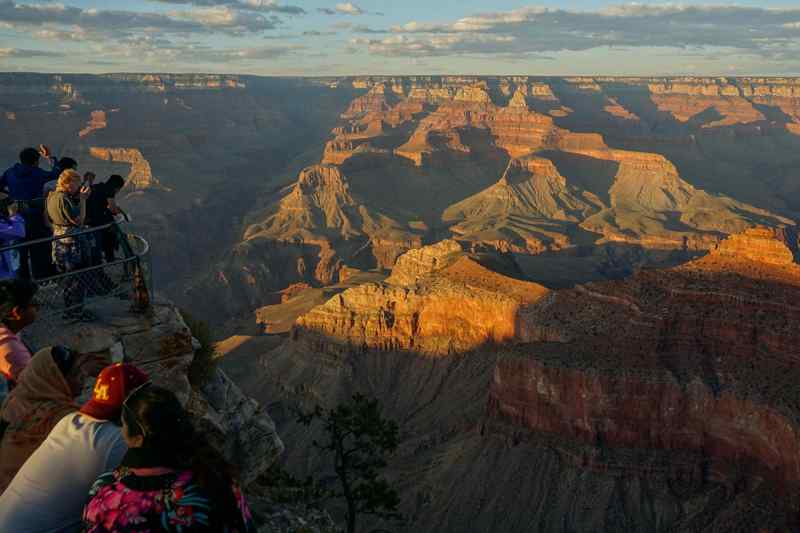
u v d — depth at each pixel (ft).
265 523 70.18
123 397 29.94
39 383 33.50
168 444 25.11
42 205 65.21
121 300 61.41
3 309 39.60
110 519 24.25
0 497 29.43
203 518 24.54
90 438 29.07
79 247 56.70
